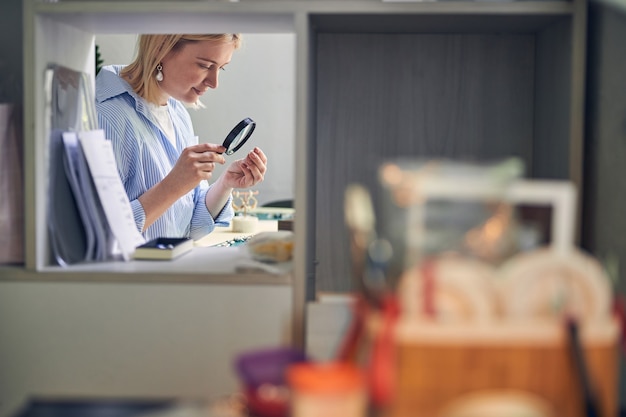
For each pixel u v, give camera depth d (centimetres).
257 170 301
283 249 157
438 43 171
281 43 526
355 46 171
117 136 279
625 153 129
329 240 174
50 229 154
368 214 105
